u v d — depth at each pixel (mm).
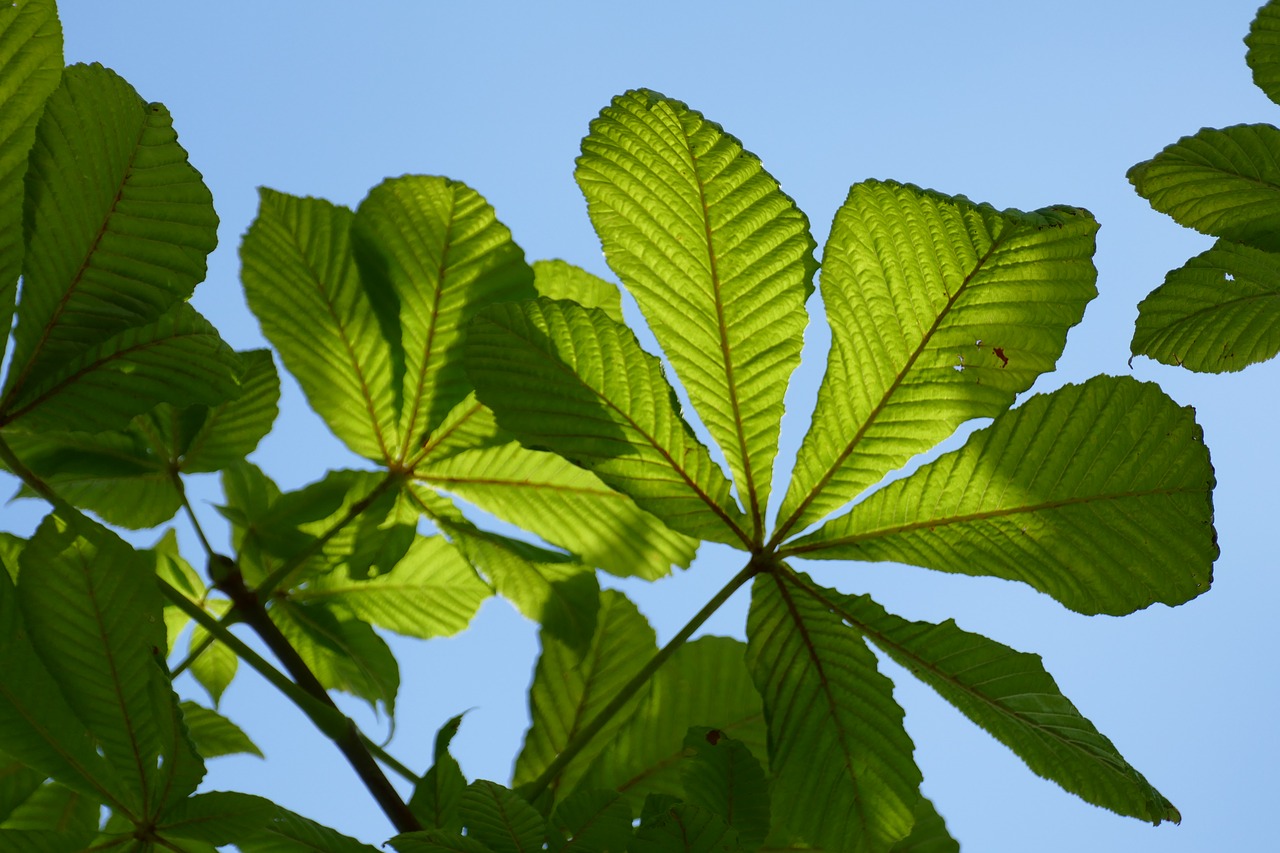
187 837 1116
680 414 1163
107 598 1123
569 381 1160
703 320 1177
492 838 1100
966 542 1172
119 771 1118
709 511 1177
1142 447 1153
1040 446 1159
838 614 1176
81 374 1162
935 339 1168
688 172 1168
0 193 1134
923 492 1170
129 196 1150
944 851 1234
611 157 1171
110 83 1147
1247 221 1189
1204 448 1150
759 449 1182
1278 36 1182
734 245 1171
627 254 1174
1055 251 1159
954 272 1163
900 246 1164
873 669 1173
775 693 1176
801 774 1178
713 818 1092
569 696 1229
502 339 1156
